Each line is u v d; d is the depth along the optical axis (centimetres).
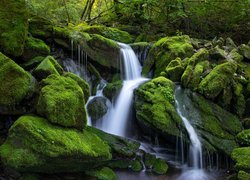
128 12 1329
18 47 734
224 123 801
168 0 1248
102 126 810
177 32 1202
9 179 560
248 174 635
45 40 877
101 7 1714
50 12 1336
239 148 714
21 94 620
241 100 852
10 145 552
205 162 744
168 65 910
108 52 923
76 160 561
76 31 914
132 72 969
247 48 1006
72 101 611
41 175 573
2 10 742
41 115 602
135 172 669
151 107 757
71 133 589
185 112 779
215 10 1262
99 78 894
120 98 840
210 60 936
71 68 861
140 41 1162
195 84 839
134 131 804
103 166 645
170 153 766
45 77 682
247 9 1192
